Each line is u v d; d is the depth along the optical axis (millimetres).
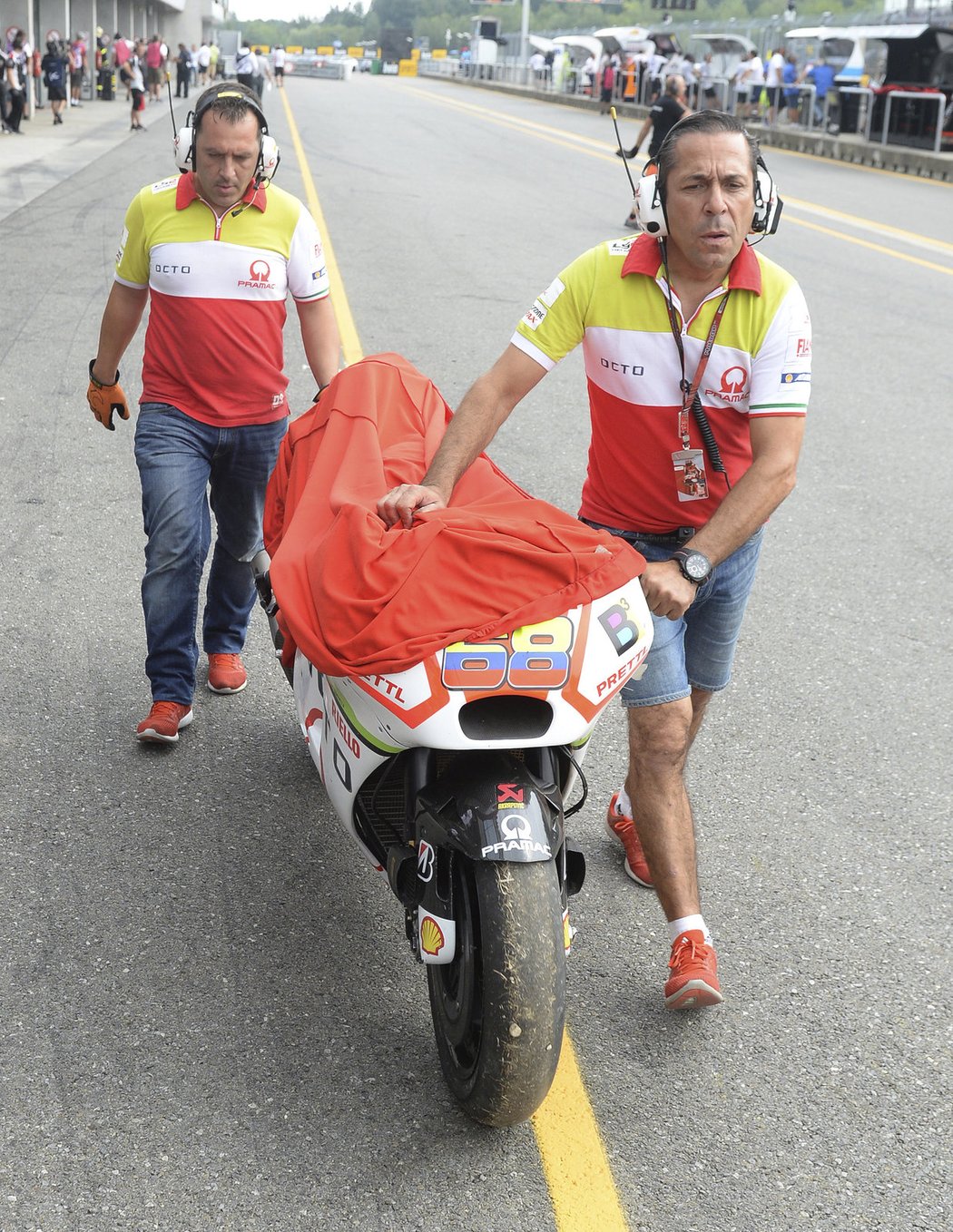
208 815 4059
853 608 5953
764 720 4910
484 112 40469
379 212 16219
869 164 28500
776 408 3127
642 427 3258
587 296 3211
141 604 5395
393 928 3580
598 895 3811
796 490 7477
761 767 4590
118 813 4031
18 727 4465
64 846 3852
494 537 2812
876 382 9883
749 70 34781
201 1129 2854
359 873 3822
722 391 3178
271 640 5262
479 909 2672
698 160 2949
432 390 3742
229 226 4168
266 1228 2617
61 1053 3051
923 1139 2961
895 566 6465
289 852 3900
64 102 29750
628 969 3494
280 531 3717
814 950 3623
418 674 2674
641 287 3150
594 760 4547
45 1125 2842
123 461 7062
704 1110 3010
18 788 4117
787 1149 2906
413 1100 2977
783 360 3121
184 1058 3061
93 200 15859
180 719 4438
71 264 11898
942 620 5879
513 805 2699
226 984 3318
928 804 4410
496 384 3271
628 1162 2838
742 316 3119
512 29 100750
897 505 7328
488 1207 2699
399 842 3074
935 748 4781
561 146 28250
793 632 5664
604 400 3285
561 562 2789
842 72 30688
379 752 2830
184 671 4438
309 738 3354
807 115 33656
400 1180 2754
